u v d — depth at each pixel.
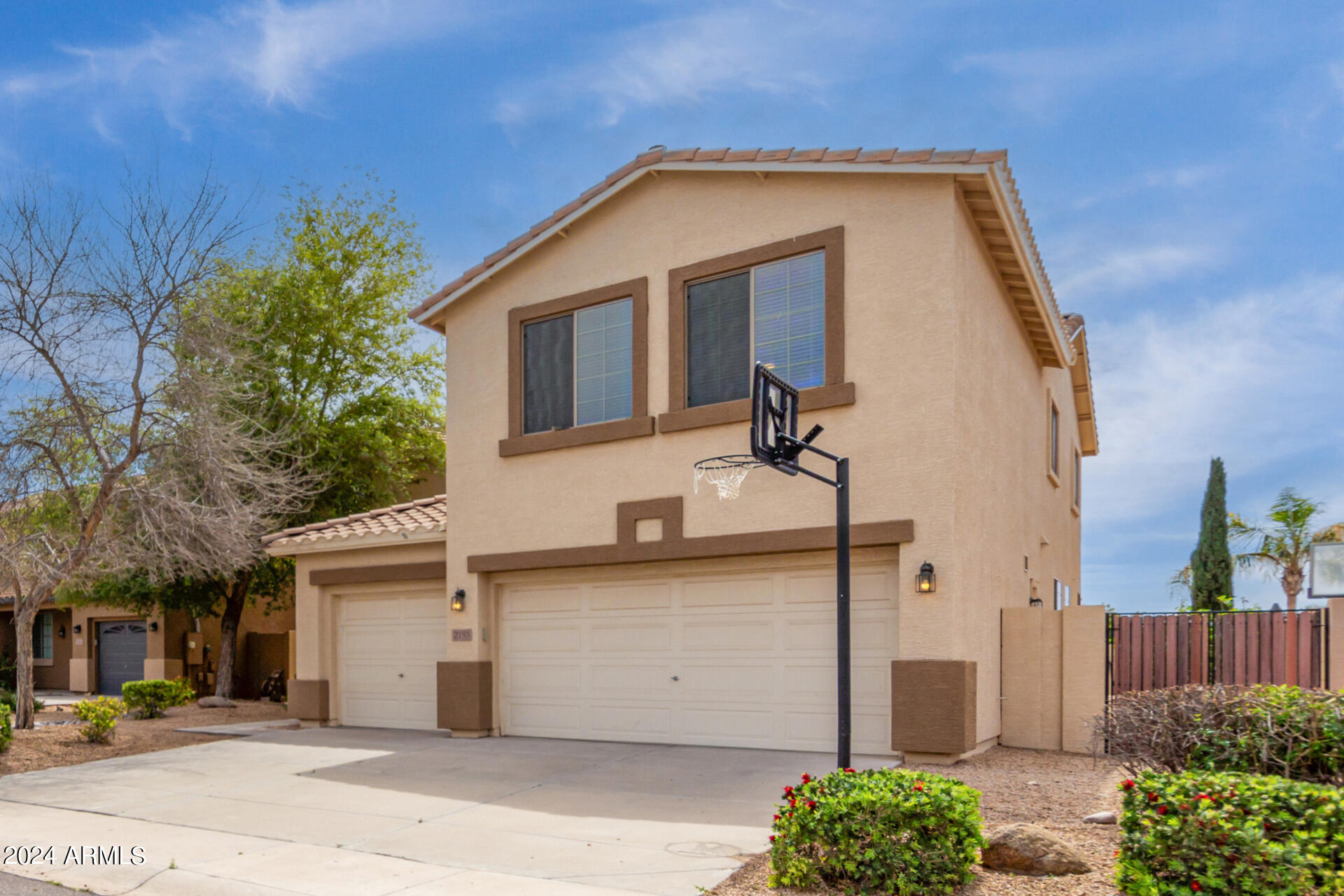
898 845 6.13
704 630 12.74
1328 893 5.57
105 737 14.11
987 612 12.02
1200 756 7.20
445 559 15.39
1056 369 18.17
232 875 7.22
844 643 7.28
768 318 12.45
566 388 14.10
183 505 14.30
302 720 16.66
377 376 23.55
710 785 10.12
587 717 13.62
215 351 15.16
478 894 6.64
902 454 11.20
